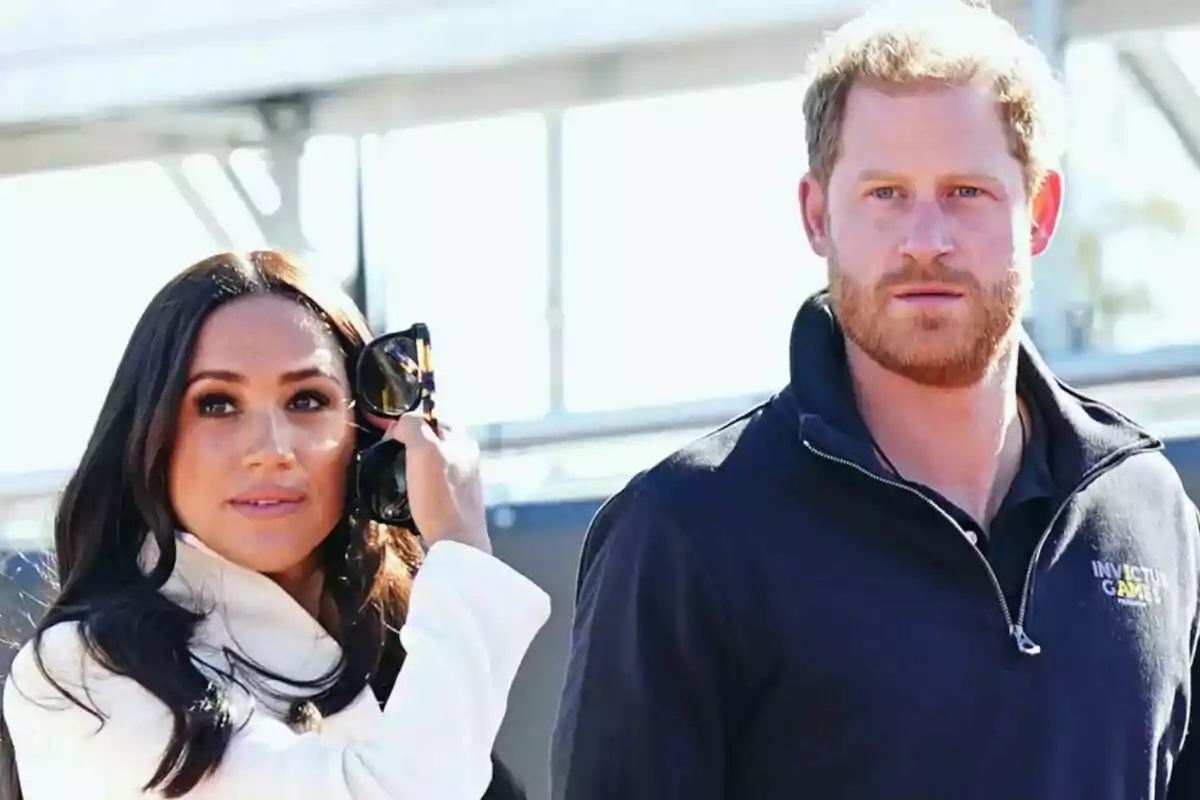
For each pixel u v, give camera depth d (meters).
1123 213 15.82
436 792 7.23
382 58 17.41
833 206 8.34
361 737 7.74
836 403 8.22
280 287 7.87
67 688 7.30
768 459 8.12
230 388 7.67
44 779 7.40
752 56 16.62
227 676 7.44
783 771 7.88
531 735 13.98
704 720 7.89
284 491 7.70
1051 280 14.60
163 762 7.12
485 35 17.17
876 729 7.78
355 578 8.12
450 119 17.33
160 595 7.52
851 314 8.24
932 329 8.07
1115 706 8.17
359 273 17.14
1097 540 8.45
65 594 7.67
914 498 7.92
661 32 16.67
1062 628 8.16
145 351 7.72
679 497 8.03
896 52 8.23
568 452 15.70
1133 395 13.80
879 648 7.83
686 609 7.88
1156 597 8.50
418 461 7.84
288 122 17.77
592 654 8.08
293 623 7.78
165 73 18.19
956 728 7.82
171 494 7.71
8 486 17.42
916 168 8.12
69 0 18.41
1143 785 8.25
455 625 7.50
